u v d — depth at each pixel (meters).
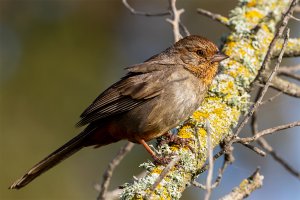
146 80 9.60
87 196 14.06
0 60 14.83
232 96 9.40
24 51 14.99
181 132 8.84
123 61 15.48
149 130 9.59
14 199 13.90
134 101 9.63
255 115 9.90
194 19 15.55
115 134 9.88
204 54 9.70
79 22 15.41
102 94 9.90
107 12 15.64
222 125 8.98
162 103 9.47
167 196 7.70
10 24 15.17
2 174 13.96
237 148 14.20
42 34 15.17
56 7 15.37
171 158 8.20
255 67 9.92
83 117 9.87
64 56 15.02
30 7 15.29
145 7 16.23
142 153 13.95
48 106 14.64
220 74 9.80
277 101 14.33
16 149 14.19
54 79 14.84
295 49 10.41
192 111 9.41
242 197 8.32
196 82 9.59
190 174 8.18
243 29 10.38
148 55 15.70
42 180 13.97
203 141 8.62
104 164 14.32
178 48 9.88
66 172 14.12
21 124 14.40
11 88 14.63
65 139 14.50
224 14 15.48
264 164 14.12
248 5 10.99
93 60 15.20
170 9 10.18
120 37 15.70
